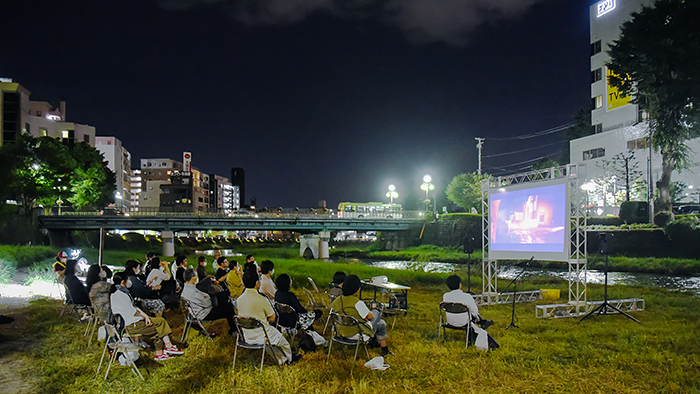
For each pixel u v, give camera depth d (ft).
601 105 162.30
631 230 108.58
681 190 128.98
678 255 98.94
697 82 90.63
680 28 89.71
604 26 161.58
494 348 21.75
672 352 20.99
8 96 205.67
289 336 23.80
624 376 17.46
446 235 171.83
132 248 185.26
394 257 167.73
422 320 29.60
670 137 101.19
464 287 50.03
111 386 16.58
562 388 16.35
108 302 19.88
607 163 147.02
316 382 17.01
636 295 42.14
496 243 39.32
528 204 36.09
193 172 354.95
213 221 165.58
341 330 18.75
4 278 46.11
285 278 21.70
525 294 41.19
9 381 17.01
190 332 24.61
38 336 23.56
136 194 388.16
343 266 78.54
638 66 98.63
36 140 149.07
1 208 127.44
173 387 16.48
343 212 192.44
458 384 16.83
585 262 32.32
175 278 33.42
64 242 158.61
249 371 18.08
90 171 178.19
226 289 29.30
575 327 27.30
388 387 16.39
